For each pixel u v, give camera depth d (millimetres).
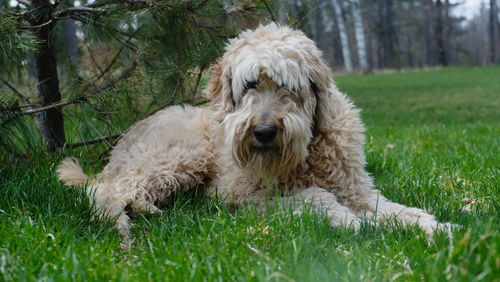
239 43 1408
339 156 1463
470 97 6387
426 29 20969
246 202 1467
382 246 1158
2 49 1428
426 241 1163
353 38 20516
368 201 1454
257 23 1754
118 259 1164
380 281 1013
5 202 1379
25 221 1259
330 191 1473
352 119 1505
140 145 1621
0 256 1117
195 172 1585
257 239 1179
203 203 1505
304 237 1154
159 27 1641
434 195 1557
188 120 1647
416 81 9773
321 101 1425
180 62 1724
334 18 15141
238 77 1364
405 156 2053
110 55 1812
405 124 3770
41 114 1726
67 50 1979
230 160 1505
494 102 5598
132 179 1545
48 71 1720
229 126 1383
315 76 1406
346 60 12945
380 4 19016
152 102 1825
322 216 1259
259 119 1329
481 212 1349
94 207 1386
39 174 1545
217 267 1063
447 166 1857
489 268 957
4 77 1608
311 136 1407
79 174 1557
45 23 1598
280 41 1371
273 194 1454
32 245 1168
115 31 1692
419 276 1014
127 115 1794
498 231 1147
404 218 1362
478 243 1011
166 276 1056
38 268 1087
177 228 1286
